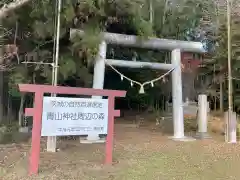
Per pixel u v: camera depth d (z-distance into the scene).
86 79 9.34
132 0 8.55
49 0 7.51
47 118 4.99
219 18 12.69
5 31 7.88
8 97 10.88
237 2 11.73
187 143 8.29
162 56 11.59
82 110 5.33
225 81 14.28
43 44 8.52
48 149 6.74
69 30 8.27
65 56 8.49
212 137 9.51
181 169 5.54
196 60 15.45
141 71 13.06
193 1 10.84
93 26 8.40
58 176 4.82
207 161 6.23
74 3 7.73
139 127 11.91
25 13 7.70
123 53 11.04
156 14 10.10
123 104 18.72
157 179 4.86
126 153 6.73
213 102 16.03
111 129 5.69
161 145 7.89
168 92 16.08
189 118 12.93
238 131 9.49
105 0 8.02
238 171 5.54
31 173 4.91
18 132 8.78
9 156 6.01
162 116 14.54
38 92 4.92
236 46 12.19
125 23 9.25
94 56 8.46
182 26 10.86
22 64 8.71
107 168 5.38
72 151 6.82
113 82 15.78
